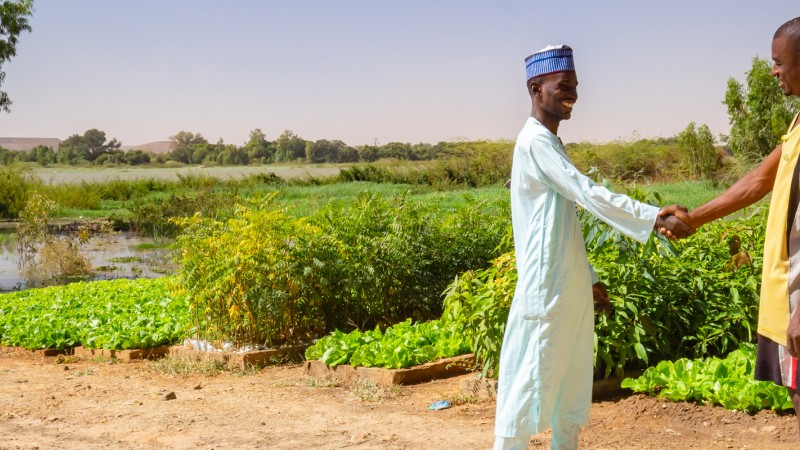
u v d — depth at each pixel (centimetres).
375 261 968
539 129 418
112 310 1109
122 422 625
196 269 884
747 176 377
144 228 2897
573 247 416
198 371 824
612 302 619
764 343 347
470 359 740
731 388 540
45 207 2283
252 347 877
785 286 334
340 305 962
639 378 591
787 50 336
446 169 4316
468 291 707
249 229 890
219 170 8394
